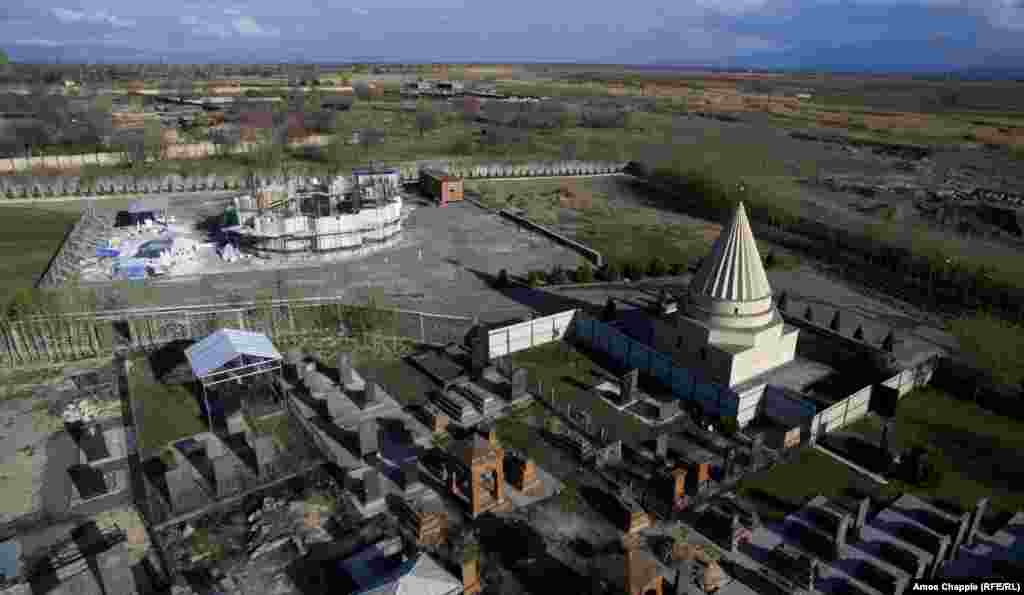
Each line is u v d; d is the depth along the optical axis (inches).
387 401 1756.9
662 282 2709.2
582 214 3732.8
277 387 1781.5
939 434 1679.4
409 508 1280.8
